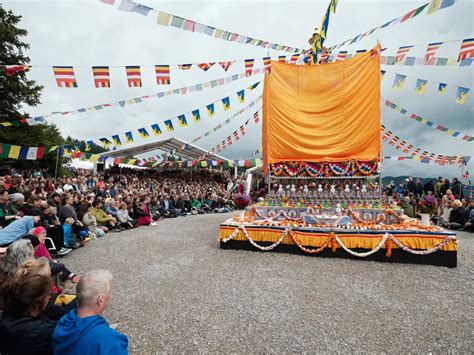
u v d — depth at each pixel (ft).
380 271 15.98
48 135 80.43
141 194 37.22
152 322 10.52
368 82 23.31
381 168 23.15
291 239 19.44
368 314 11.05
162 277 15.16
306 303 12.00
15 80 59.26
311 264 17.17
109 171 72.64
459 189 40.19
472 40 17.30
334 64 23.97
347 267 16.65
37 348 5.50
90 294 5.40
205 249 20.86
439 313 11.14
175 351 8.79
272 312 11.22
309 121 24.08
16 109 61.26
